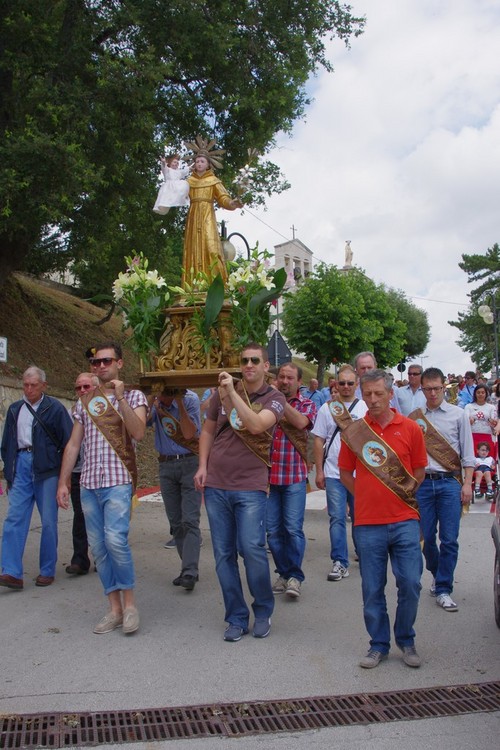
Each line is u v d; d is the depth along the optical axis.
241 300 5.97
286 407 6.23
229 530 5.27
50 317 19.25
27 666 4.68
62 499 5.69
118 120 13.70
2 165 11.92
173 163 7.08
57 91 12.77
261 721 3.96
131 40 14.41
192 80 16.33
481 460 11.73
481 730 3.86
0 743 3.69
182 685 4.39
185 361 6.09
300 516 6.35
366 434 4.77
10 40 13.19
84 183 12.41
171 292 6.33
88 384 6.09
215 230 6.95
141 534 8.81
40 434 6.50
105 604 6.00
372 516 4.73
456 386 8.91
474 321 61.47
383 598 4.78
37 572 7.00
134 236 17.47
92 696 4.23
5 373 14.28
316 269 35.03
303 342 34.56
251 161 7.30
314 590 6.55
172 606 5.98
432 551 6.23
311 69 17.27
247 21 15.80
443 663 4.79
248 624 5.40
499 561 5.47
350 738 3.77
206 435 5.44
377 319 41.16
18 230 13.45
